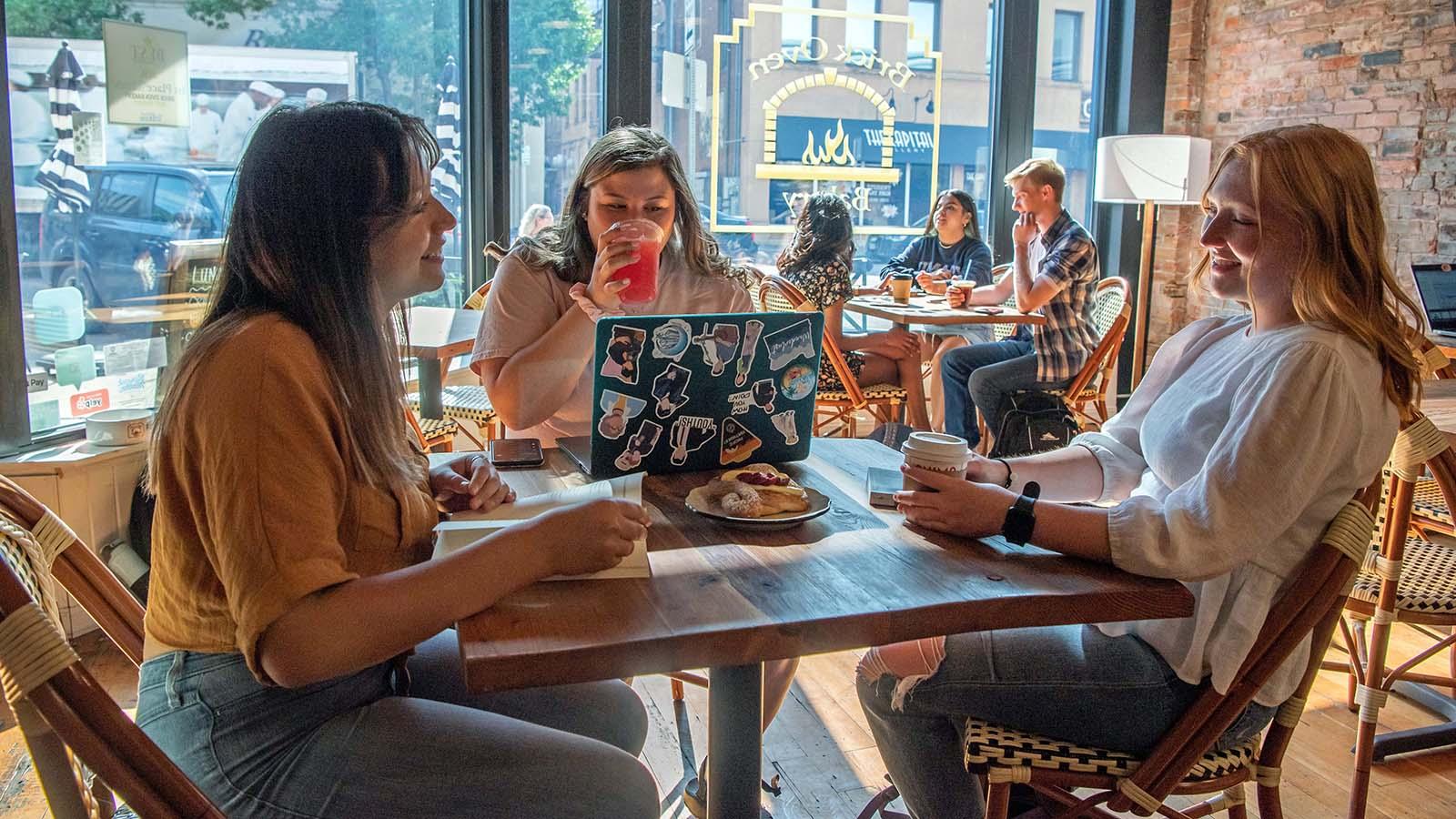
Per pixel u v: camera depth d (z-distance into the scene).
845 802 2.05
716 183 5.37
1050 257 4.36
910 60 5.67
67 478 2.79
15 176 2.84
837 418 4.56
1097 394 4.61
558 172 4.78
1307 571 1.27
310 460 1.02
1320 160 1.31
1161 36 5.80
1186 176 5.13
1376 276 1.30
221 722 1.09
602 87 4.82
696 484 1.54
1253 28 5.43
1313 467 1.22
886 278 5.20
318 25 3.68
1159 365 1.66
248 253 1.08
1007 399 4.45
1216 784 1.39
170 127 3.23
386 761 1.08
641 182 1.93
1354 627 2.39
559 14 4.62
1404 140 4.71
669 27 5.05
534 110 4.66
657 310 2.08
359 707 1.13
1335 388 1.23
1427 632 2.68
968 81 5.81
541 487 1.56
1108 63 5.90
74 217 3.00
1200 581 1.32
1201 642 1.31
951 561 1.24
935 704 1.42
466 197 4.55
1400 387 1.29
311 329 1.08
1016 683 1.38
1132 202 5.46
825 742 2.29
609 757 1.15
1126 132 5.87
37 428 2.98
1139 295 5.43
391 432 1.16
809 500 1.44
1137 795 1.33
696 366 1.52
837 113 5.58
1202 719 1.31
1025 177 4.39
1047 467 1.63
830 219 4.35
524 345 1.97
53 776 1.01
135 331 3.19
